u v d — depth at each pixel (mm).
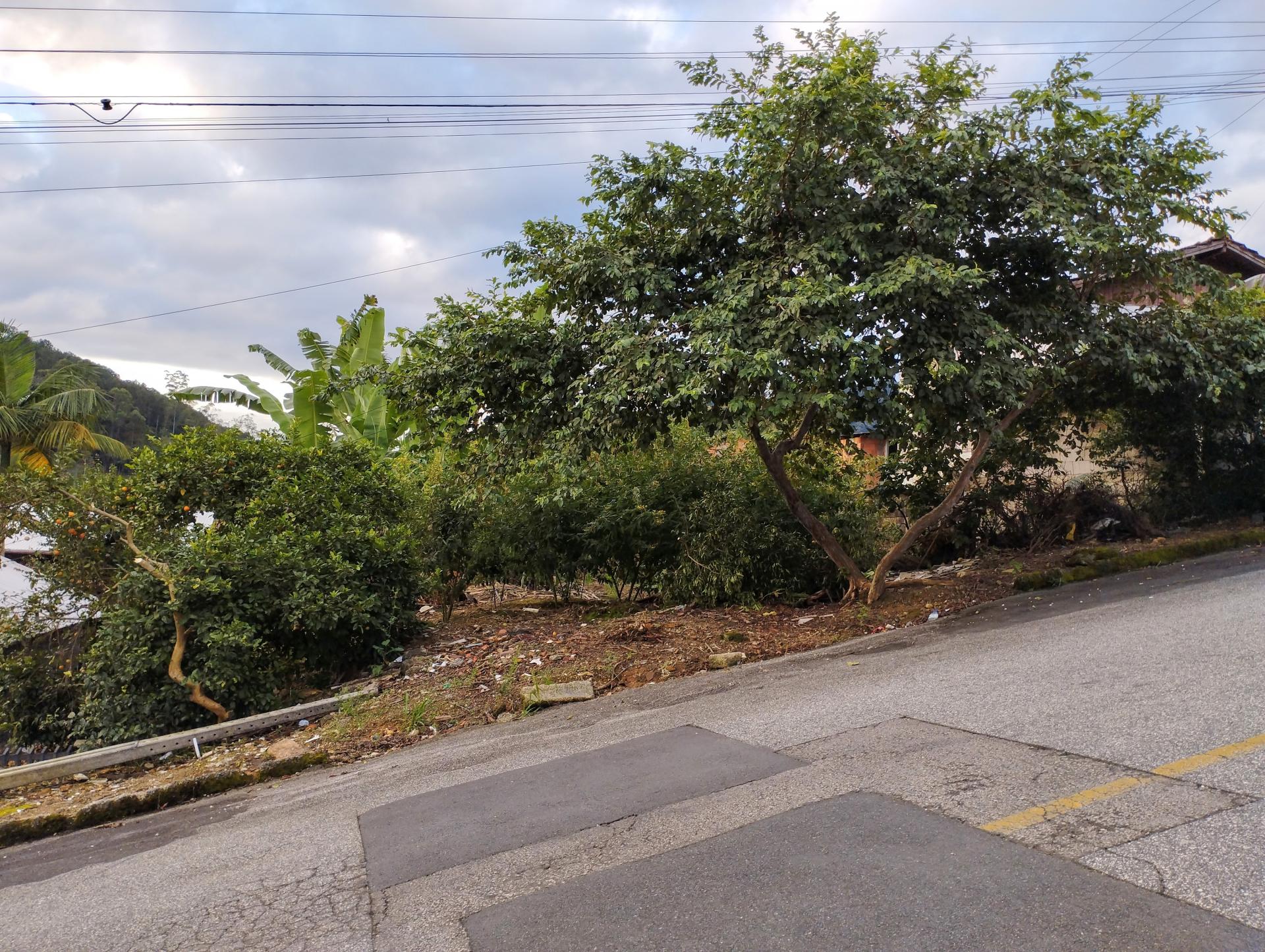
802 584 10805
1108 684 5648
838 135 7621
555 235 8508
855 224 7777
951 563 12273
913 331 7637
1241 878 3107
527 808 4746
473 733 6926
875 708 5785
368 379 9617
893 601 9555
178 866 4770
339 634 9094
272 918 3818
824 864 3555
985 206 8305
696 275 8516
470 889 3789
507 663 8648
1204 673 5637
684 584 10672
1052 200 7871
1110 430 12102
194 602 8125
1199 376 9570
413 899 3781
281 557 8594
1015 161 8195
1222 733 4551
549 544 11477
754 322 7500
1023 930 2920
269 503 9414
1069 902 3068
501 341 8523
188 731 7625
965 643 7500
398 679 8812
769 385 7387
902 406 7945
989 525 12117
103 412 21656
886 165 7719
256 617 8414
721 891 3436
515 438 9008
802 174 7734
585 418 8000
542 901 3568
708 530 10469
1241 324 9898
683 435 11203
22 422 20312
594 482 11023
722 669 7953
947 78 7938
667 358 7480
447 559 11461
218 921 3867
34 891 4762
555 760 5664
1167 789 3928
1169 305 9938
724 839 3932
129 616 8031
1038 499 11969
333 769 6527
